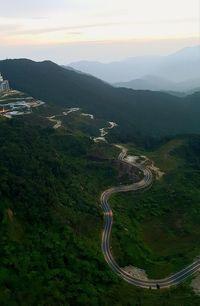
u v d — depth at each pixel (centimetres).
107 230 16375
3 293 11075
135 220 18275
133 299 12294
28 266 12275
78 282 12450
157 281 13738
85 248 14288
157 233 17538
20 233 13475
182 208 19050
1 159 16325
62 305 11281
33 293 11406
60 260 13100
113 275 13588
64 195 17262
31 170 16800
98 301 11788
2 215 13462
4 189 14238
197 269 14238
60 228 14600
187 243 16538
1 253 12331
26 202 14538
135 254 15238
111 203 18875
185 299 12156
